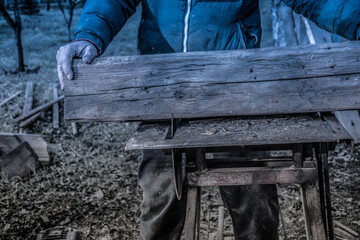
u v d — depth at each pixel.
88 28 1.93
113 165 5.14
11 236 3.70
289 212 3.87
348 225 3.71
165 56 1.82
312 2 2.05
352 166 4.82
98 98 1.86
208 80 1.81
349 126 5.38
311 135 1.59
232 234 3.46
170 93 1.83
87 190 4.54
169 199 2.17
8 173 4.81
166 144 1.62
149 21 2.19
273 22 8.10
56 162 5.25
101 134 6.12
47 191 4.52
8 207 4.14
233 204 2.26
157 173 2.15
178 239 2.36
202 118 1.88
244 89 1.80
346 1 1.90
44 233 3.72
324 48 1.76
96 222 3.89
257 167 1.94
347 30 1.87
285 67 1.77
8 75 8.91
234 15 2.09
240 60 1.79
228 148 1.91
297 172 1.89
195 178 1.96
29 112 6.42
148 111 1.85
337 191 4.29
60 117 6.55
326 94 1.78
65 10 20.78
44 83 8.18
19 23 9.29
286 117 1.81
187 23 2.11
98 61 1.84
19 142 5.05
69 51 1.84
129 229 3.77
